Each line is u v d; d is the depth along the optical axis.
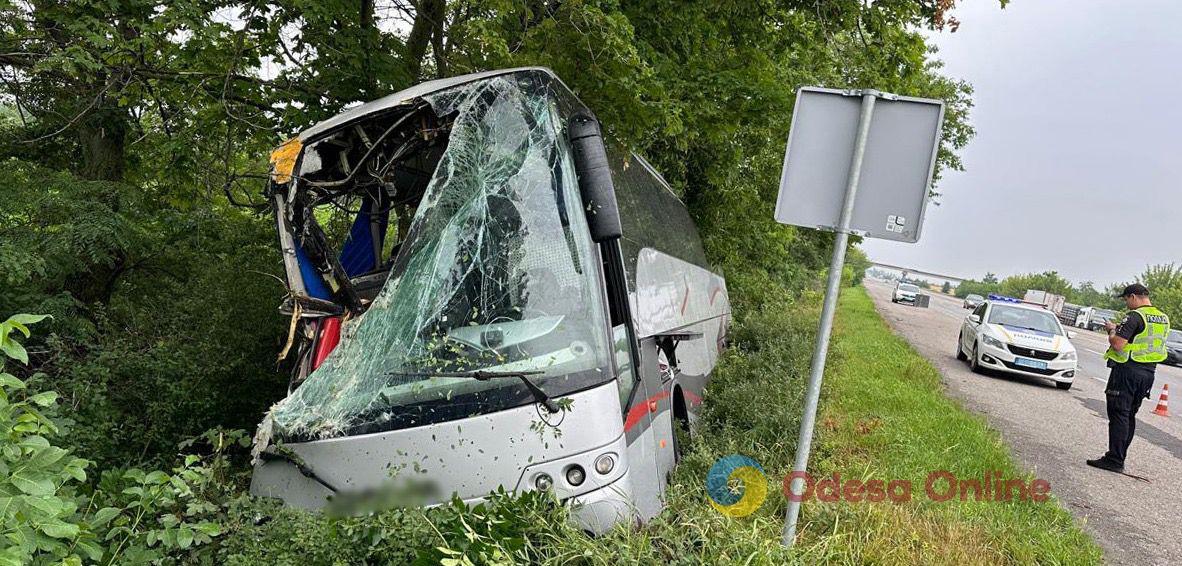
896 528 4.86
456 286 4.07
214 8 6.99
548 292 4.11
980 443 7.75
